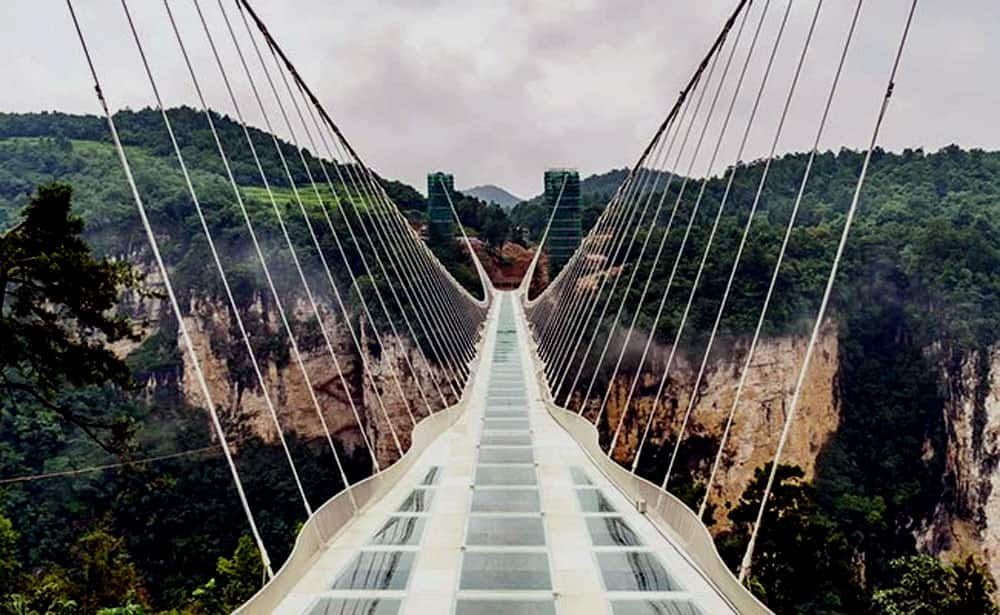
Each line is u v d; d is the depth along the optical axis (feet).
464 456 75.25
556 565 43.14
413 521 52.16
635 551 45.60
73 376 68.33
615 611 36.94
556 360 151.02
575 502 57.31
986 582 82.53
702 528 42.68
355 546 46.34
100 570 99.14
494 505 56.44
